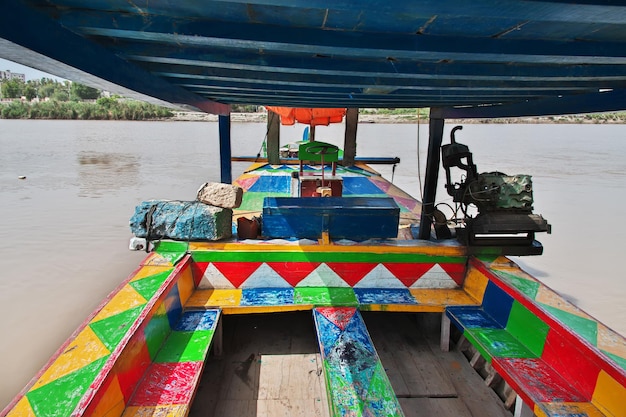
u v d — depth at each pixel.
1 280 6.78
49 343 5.19
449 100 3.99
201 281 4.05
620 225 9.93
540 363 3.04
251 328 4.36
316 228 4.25
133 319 2.89
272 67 2.30
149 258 3.89
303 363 3.80
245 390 3.44
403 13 1.46
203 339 3.25
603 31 1.73
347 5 1.31
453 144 4.16
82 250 8.15
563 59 1.95
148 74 2.61
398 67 2.33
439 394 3.46
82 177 14.98
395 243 4.21
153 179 14.78
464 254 4.16
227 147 6.21
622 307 6.14
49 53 1.49
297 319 4.56
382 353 4.02
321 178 6.29
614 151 22.36
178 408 2.50
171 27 1.74
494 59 1.99
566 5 1.21
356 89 3.46
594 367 2.60
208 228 4.02
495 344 3.28
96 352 2.54
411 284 4.19
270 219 4.20
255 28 1.79
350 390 2.74
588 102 3.20
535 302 3.21
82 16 1.61
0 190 12.77
